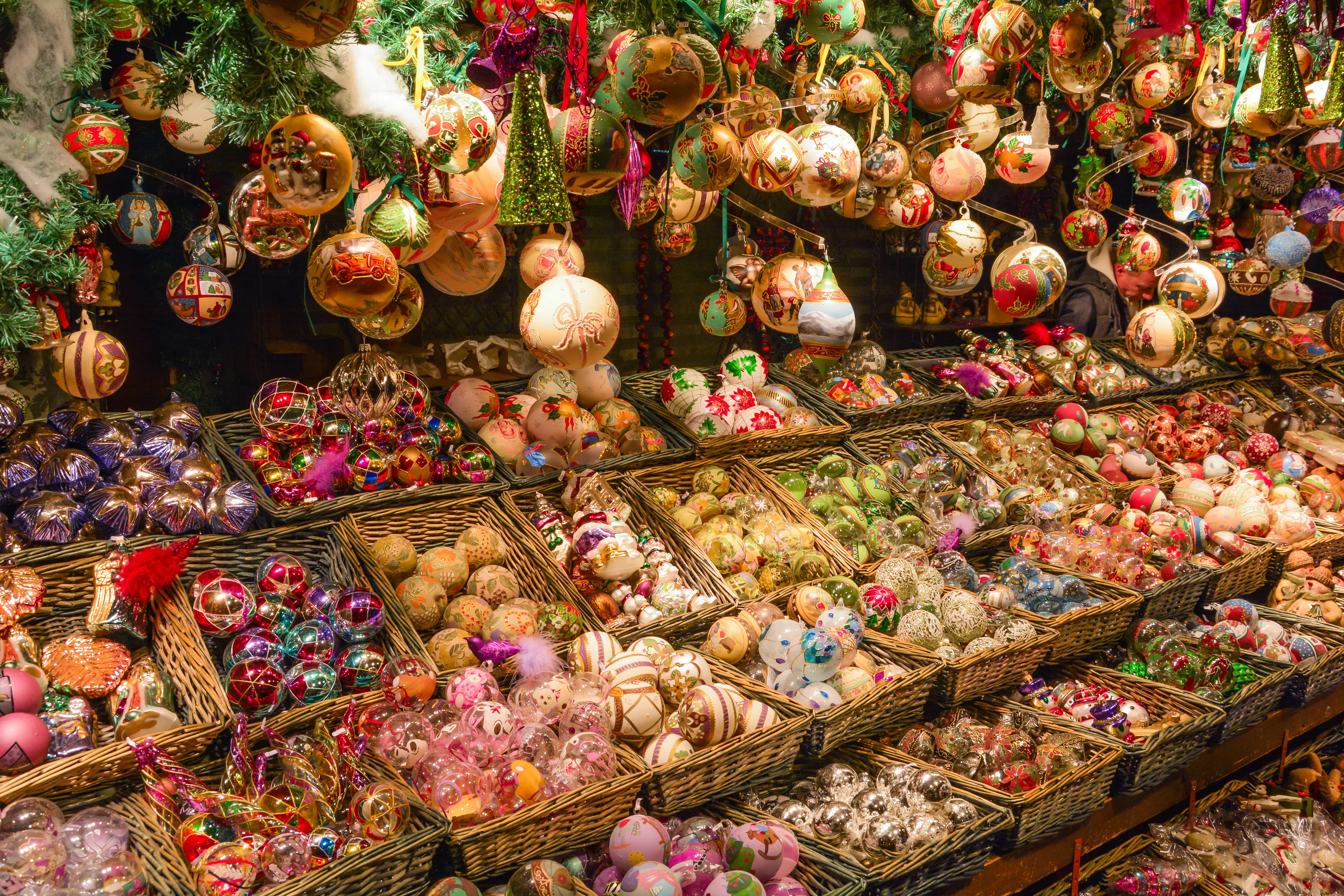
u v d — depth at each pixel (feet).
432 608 7.55
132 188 9.13
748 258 9.73
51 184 6.36
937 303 13.80
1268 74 8.66
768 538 9.00
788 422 10.50
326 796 6.15
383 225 6.71
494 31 6.22
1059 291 9.91
